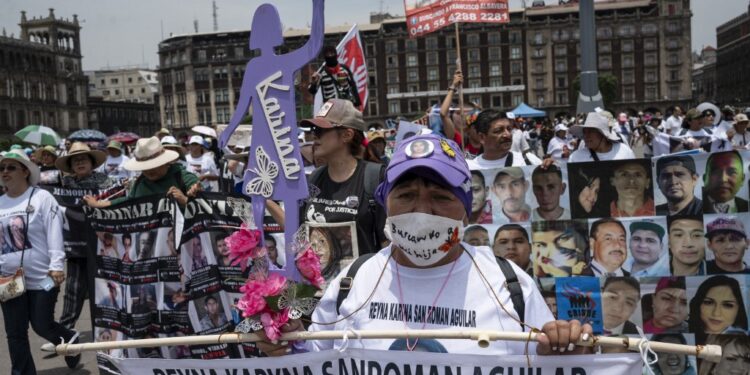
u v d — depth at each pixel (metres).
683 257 4.47
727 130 11.16
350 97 6.11
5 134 97.88
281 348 2.42
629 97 103.25
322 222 3.99
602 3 103.88
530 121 44.81
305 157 6.57
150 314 4.86
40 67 105.06
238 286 4.60
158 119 130.38
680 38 101.69
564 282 4.70
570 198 4.71
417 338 2.16
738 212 4.38
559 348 2.04
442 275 2.21
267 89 2.86
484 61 103.88
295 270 2.48
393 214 2.19
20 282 5.29
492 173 4.85
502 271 2.22
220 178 10.48
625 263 4.58
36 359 6.54
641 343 2.00
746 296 4.36
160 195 4.86
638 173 4.56
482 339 2.01
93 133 14.85
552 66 103.19
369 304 2.27
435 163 2.12
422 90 104.56
